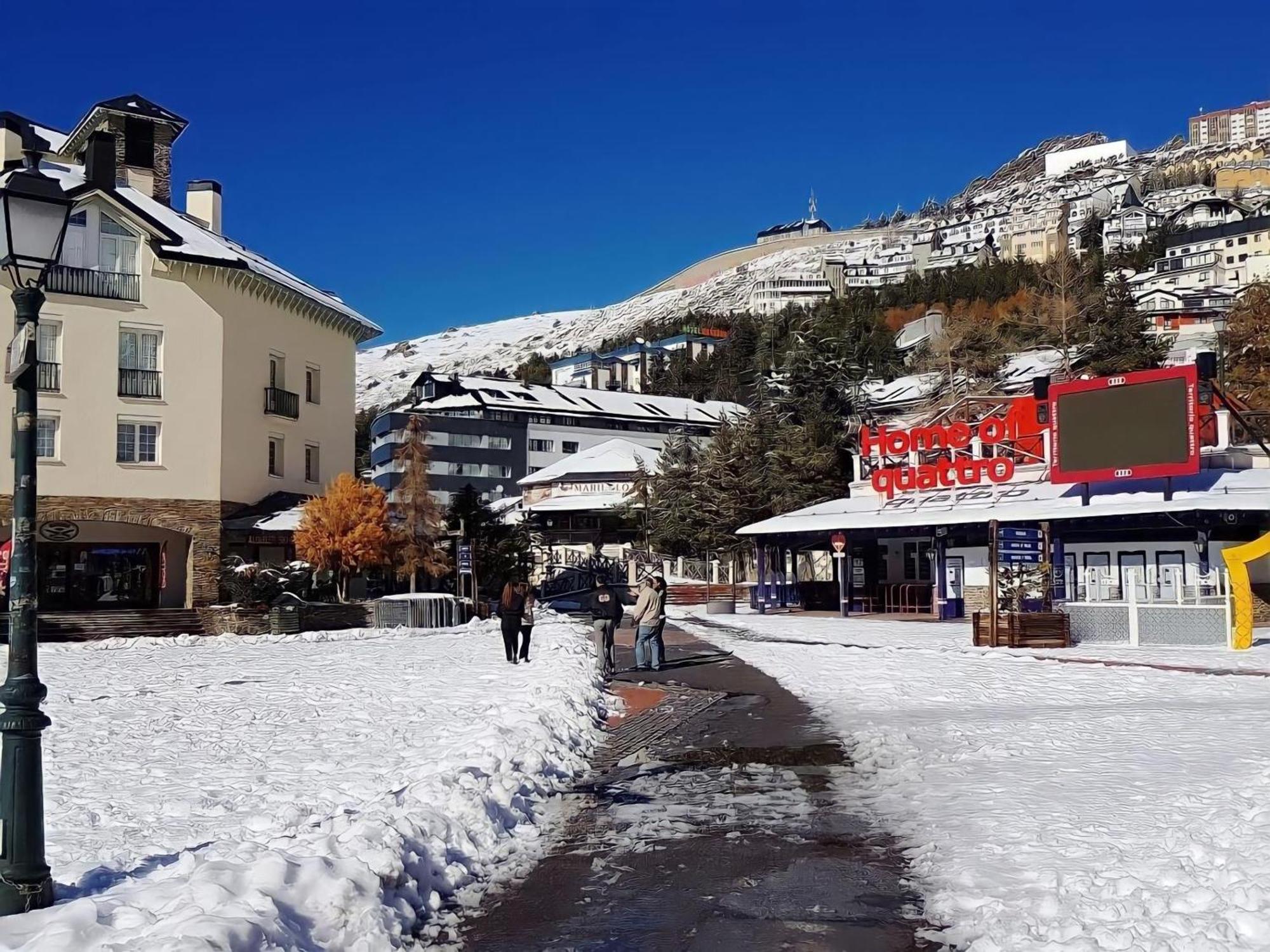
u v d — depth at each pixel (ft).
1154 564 112.27
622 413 371.97
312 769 36.09
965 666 69.00
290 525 142.31
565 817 30.60
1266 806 25.82
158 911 18.89
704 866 25.21
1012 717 46.44
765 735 44.42
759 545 158.61
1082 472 112.68
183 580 144.77
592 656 80.28
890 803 30.89
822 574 185.88
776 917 21.40
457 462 332.19
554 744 39.47
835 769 36.88
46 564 136.56
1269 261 535.60
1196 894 19.88
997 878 22.61
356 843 23.25
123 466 137.28
